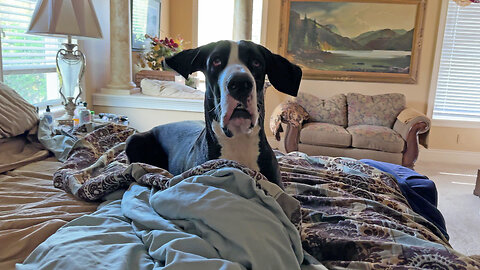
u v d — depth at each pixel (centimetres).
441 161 475
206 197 90
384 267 90
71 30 216
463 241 249
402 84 481
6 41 236
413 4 461
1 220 103
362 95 455
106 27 344
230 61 101
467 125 470
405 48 473
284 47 491
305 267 92
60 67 234
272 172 118
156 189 112
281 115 407
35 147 189
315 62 491
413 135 385
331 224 112
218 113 103
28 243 95
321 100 454
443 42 459
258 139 113
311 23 482
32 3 260
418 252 94
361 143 393
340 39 481
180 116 316
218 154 112
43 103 280
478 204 318
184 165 132
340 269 92
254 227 85
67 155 174
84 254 79
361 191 145
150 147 156
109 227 95
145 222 93
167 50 379
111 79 324
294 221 100
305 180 153
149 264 79
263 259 81
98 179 126
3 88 187
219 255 81
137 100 315
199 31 503
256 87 104
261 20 484
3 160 163
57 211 114
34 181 145
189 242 81
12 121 175
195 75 454
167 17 475
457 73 464
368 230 106
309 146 405
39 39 270
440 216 163
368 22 473
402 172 194
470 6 447
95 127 214
